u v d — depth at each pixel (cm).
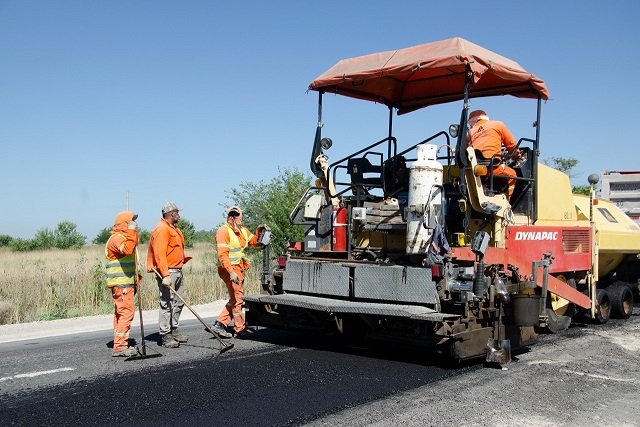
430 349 709
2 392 602
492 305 717
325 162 893
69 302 1319
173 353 784
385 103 1000
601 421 523
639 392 620
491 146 834
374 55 840
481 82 898
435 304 698
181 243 849
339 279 789
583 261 962
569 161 1884
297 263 841
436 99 982
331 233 846
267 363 726
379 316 727
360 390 607
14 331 982
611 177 1473
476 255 712
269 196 1772
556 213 936
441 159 827
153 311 1244
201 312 1239
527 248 834
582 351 823
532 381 651
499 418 522
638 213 1441
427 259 711
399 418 519
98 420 517
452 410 542
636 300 1355
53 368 700
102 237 5084
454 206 815
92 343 863
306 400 573
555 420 522
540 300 766
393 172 851
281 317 853
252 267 1683
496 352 710
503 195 802
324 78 855
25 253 3612
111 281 765
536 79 815
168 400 573
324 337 891
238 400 573
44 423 510
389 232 855
